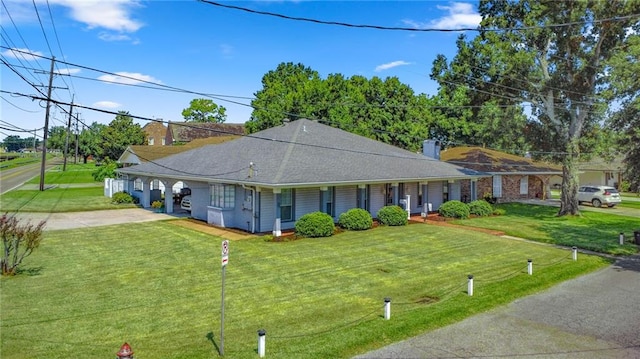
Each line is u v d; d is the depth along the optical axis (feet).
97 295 38.24
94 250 55.93
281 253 54.85
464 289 40.83
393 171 82.38
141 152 126.41
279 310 34.88
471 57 96.94
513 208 108.27
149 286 40.91
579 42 85.15
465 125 161.58
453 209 87.66
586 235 71.77
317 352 27.12
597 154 92.79
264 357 26.32
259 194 67.92
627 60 74.43
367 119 146.92
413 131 149.28
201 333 30.14
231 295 38.47
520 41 90.53
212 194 78.54
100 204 103.14
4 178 185.68
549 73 93.50
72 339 28.94
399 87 150.20
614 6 77.66
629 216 96.17
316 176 69.10
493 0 90.02
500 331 31.12
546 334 30.66
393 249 58.23
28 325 31.27
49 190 137.90
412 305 36.27
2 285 40.91
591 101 86.84
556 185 176.35
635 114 73.05
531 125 100.17
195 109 305.12
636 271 49.47
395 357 26.89
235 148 86.99
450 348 28.22
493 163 124.06
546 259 54.29
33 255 53.01
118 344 28.22
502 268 49.16
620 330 31.48
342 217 73.00
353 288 40.86
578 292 40.91
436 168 93.86
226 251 27.17
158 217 84.84
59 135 366.22
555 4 81.61
